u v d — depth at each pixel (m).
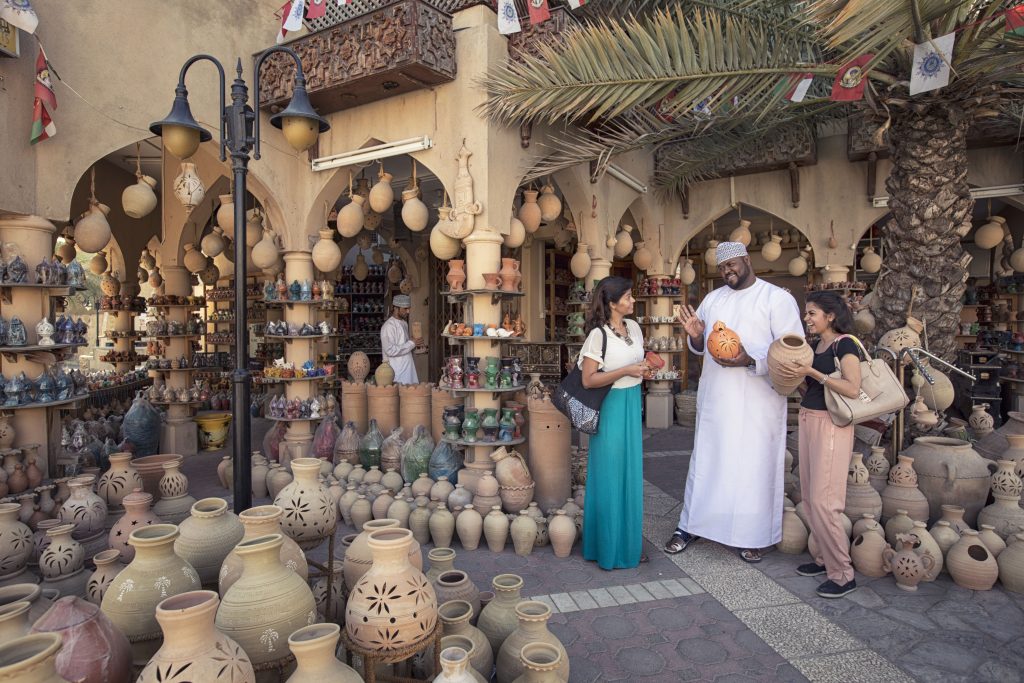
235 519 2.42
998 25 4.06
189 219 8.05
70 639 1.48
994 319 10.02
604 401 3.94
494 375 5.28
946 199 4.90
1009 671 2.73
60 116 4.89
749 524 4.03
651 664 2.84
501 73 5.19
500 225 5.48
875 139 4.93
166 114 5.59
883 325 5.32
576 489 5.00
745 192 9.14
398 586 1.93
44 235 4.81
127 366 9.84
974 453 4.15
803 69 4.73
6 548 2.97
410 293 12.02
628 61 4.87
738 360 3.91
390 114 5.92
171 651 1.45
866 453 4.62
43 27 4.79
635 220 9.34
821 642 3.01
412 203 5.89
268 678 1.78
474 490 4.87
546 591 3.63
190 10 5.77
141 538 1.90
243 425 3.50
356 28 5.37
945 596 3.48
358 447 5.84
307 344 6.66
